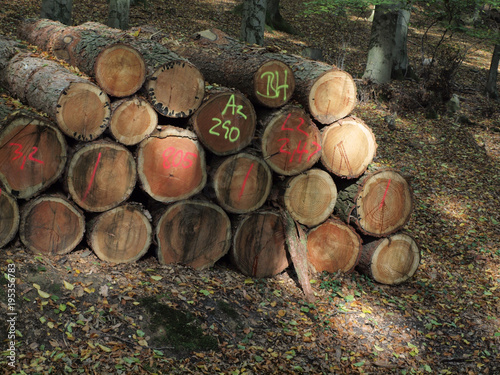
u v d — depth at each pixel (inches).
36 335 164.7
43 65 215.0
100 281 195.6
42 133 189.5
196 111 212.8
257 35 443.5
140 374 162.4
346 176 239.8
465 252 305.6
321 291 237.1
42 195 195.0
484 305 250.4
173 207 217.6
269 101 223.3
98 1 666.8
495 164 443.2
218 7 790.5
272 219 235.1
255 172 227.3
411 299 250.5
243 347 188.4
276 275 241.9
